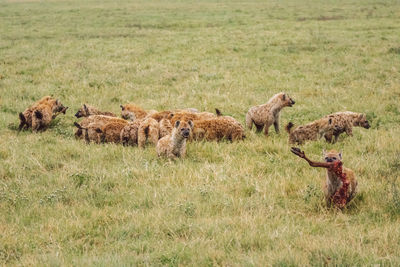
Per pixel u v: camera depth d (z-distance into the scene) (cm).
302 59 4556
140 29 6881
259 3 11100
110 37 6141
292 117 2725
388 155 2017
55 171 1911
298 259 1124
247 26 6956
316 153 2070
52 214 1493
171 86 3609
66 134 2455
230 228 1359
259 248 1241
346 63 4319
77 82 3678
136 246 1257
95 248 1280
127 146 2273
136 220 1420
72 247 1288
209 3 11394
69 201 1614
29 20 8144
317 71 4072
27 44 5594
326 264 1116
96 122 2323
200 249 1218
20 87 3459
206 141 2230
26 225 1440
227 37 5891
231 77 3834
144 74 3941
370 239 1257
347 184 1455
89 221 1433
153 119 2275
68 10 9869
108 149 2167
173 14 8806
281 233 1302
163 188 1666
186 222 1398
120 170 1873
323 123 2256
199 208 1493
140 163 1958
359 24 6838
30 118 2539
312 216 1455
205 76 3841
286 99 2403
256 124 2478
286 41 5500
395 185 1609
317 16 8062
